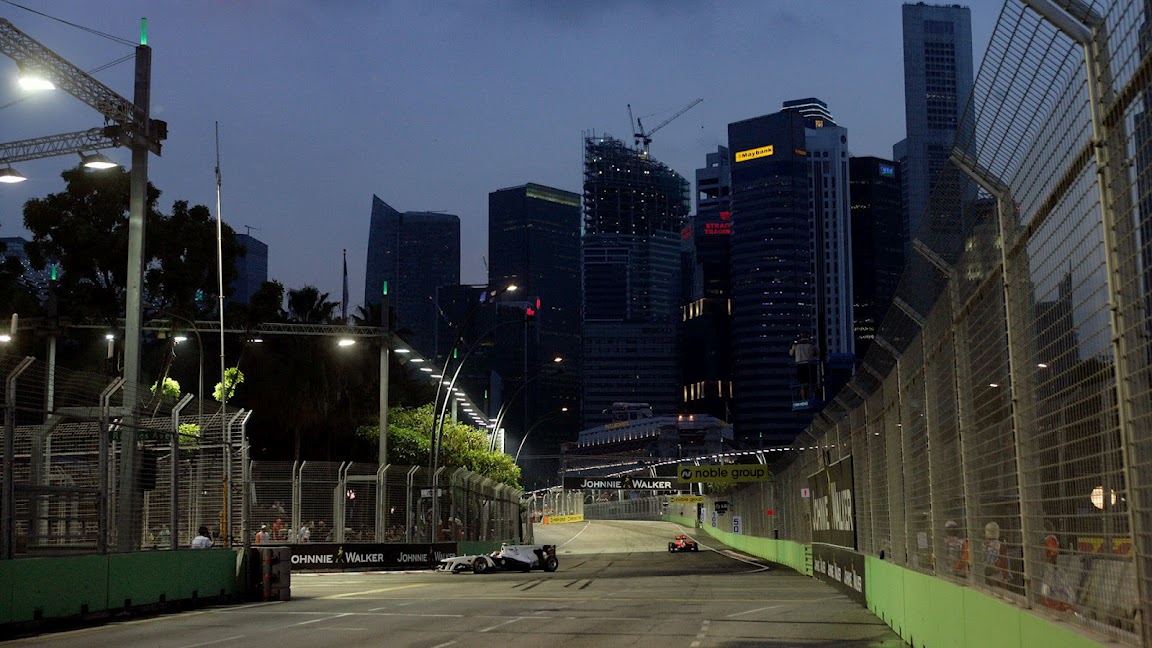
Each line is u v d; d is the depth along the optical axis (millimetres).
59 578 19438
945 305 10977
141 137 25266
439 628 18297
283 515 43281
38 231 61438
